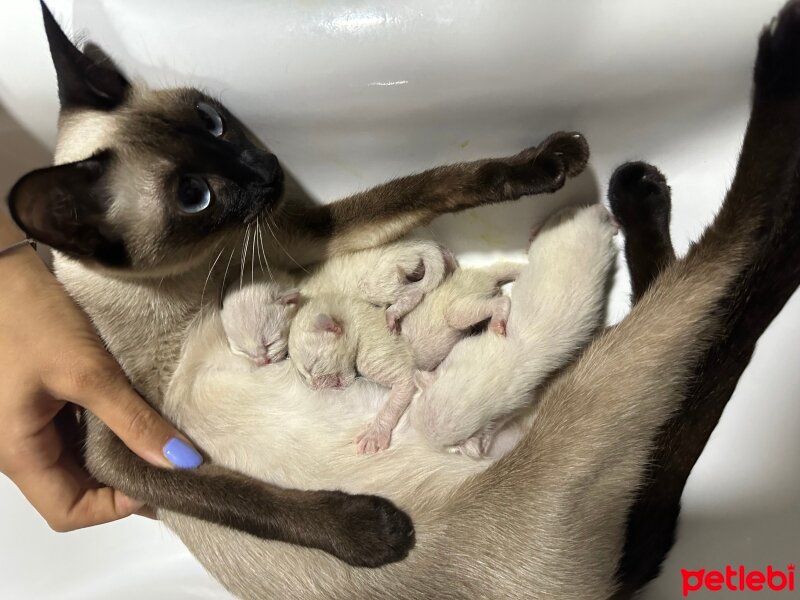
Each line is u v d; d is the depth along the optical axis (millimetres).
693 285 253
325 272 310
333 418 289
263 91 278
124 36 274
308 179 313
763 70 245
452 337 303
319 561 266
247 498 253
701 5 239
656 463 273
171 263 267
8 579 385
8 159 303
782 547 284
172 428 266
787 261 256
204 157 249
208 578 372
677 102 268
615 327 267
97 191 243
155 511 299
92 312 278
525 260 329
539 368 279
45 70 280
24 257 279
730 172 283
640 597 297
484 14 250
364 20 258
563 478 249
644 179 292
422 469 278
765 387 290
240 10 265
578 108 271
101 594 379
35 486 280
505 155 294
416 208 294
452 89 268
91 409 259
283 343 291
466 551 258
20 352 259
